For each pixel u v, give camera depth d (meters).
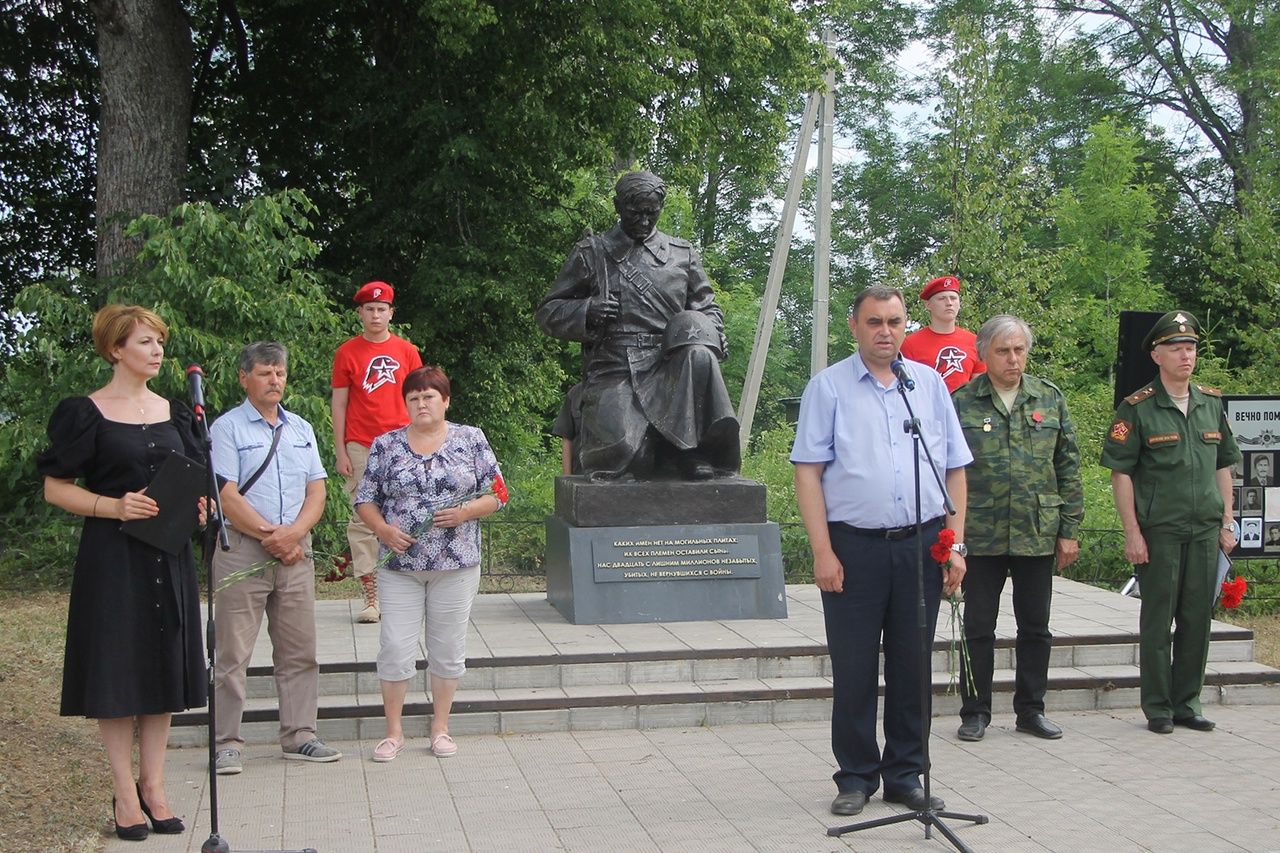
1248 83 27.03
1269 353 16.50
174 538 4.71
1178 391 6.66
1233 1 26.92
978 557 6.27
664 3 15.45
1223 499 6.64
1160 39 30.36
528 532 11.21
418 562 5.83
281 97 18.11
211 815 4.75
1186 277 30.88
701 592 7.71
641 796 5.36
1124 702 7.00
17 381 11.67
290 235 12.30
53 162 17.67
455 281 16.12
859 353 5.12
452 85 16.52
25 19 16.30
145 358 4.86
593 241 8.30
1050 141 32.25
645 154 17.33
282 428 5.82
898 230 35.09
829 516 5.11
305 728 5.88
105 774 5.72
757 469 15.83
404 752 6.05
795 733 6.38
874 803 5.27
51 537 11.51
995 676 6.98
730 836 4.86
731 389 30.89
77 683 4.68
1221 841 4.81
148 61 13.84
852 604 5.06
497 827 4.97
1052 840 4.81
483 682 6.59
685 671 6.77
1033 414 6.34
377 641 7.29
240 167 15.23
